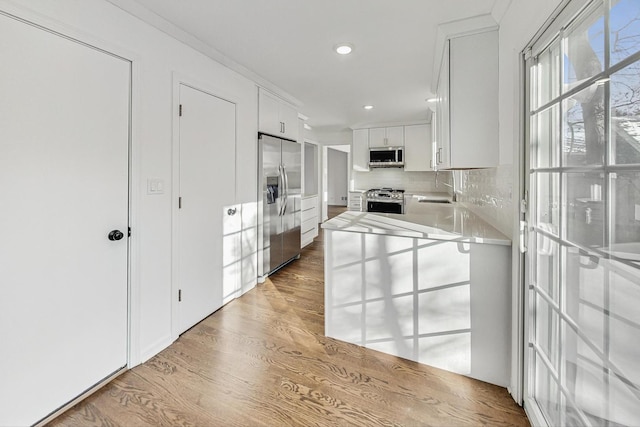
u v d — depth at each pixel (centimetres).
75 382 156
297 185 423
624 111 80
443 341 185
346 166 1062
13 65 129
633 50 76
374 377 179
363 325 211
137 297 187
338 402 159
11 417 133
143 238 190
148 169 192
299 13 189
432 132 448
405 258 195
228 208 278
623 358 83
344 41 227
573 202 108
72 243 153
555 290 124
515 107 154
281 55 252
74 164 152
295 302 288
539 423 133
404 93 358
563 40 113
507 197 174
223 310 269
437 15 190
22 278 135
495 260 171
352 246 212
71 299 154
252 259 323
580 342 106
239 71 281
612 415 89
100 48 162
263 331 233
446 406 156
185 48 220
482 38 194
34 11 134
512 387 163
